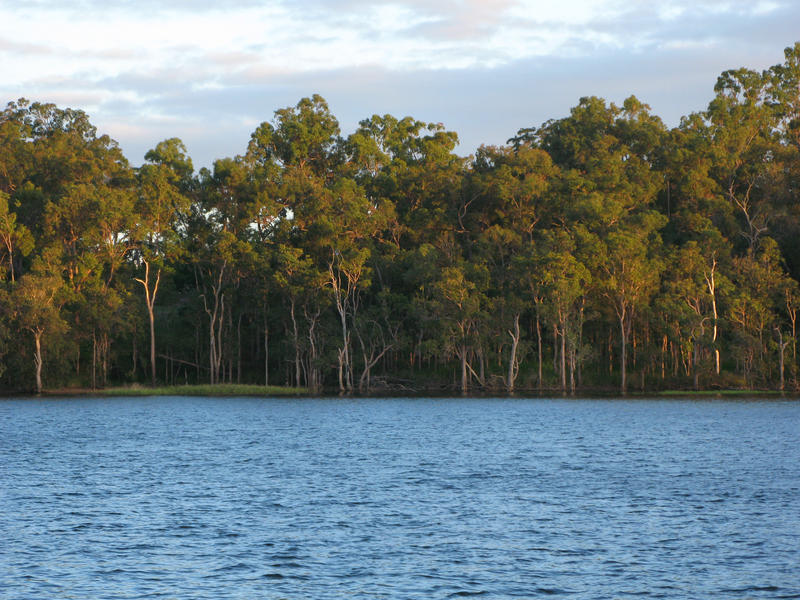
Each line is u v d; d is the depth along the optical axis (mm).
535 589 26109
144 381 137375
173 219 138500
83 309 123438
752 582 26656
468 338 122688
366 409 98062
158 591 25938
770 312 121375
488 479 45531
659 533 32688
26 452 57156
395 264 134750
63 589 26094
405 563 28812
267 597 25438
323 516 35844
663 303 119250
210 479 45625
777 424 76188
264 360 143500
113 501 39125
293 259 125562
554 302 117750
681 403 103875
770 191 141875
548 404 104062
